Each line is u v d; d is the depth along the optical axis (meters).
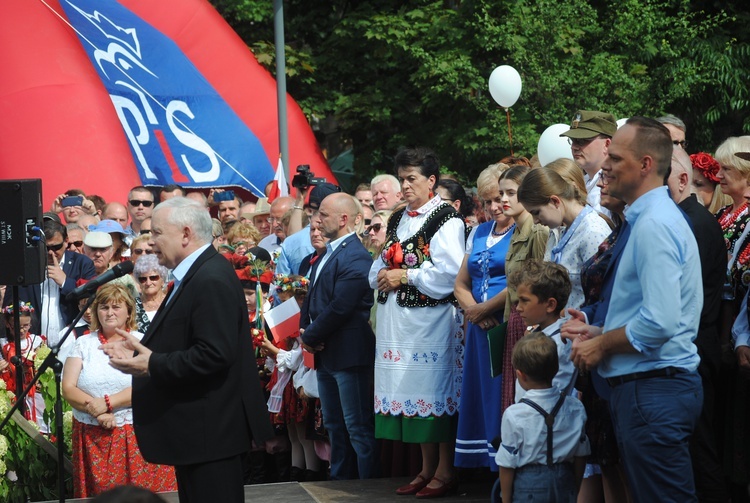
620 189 4.98
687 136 18.64
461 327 7.58
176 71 16.34
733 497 6.26
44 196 14.38
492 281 7.01
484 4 17.45
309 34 21.94
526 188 5.99
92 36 15.84
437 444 7.64
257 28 21.61
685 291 4.84
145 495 2.71
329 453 8.90
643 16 16.66
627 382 4.91
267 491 7.79
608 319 5.06
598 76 16.05
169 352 5.73
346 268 8.12
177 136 15.91
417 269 7.46
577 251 5.94
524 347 5.66
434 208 7.59
